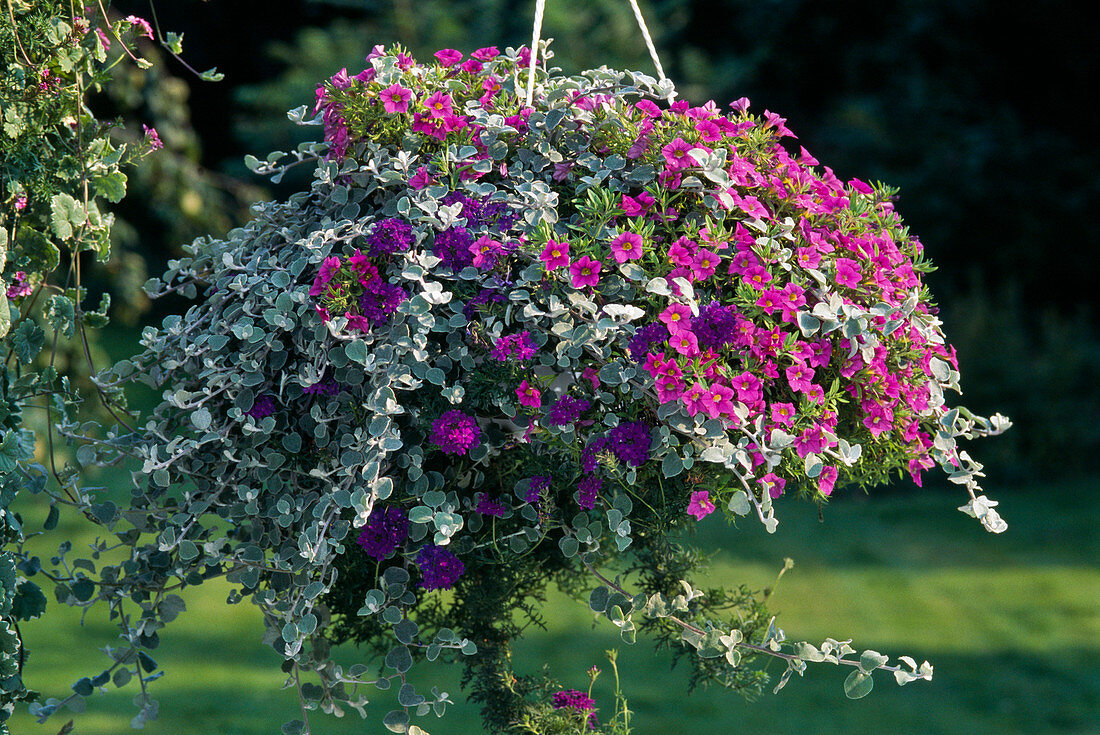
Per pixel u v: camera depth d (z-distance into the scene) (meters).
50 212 1.79
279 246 1.81
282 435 1.71
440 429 1.57
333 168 1.74
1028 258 8.38
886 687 4.31
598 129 1.74
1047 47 8.48
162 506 1.78
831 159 8.73
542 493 1.64
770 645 1.62
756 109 9.23
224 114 11.84
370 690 4.33
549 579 2.12
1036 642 4.74
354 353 1.57
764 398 1.64
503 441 1.71
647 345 1.54
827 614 5.02
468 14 8.91
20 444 1.68
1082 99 8.64
